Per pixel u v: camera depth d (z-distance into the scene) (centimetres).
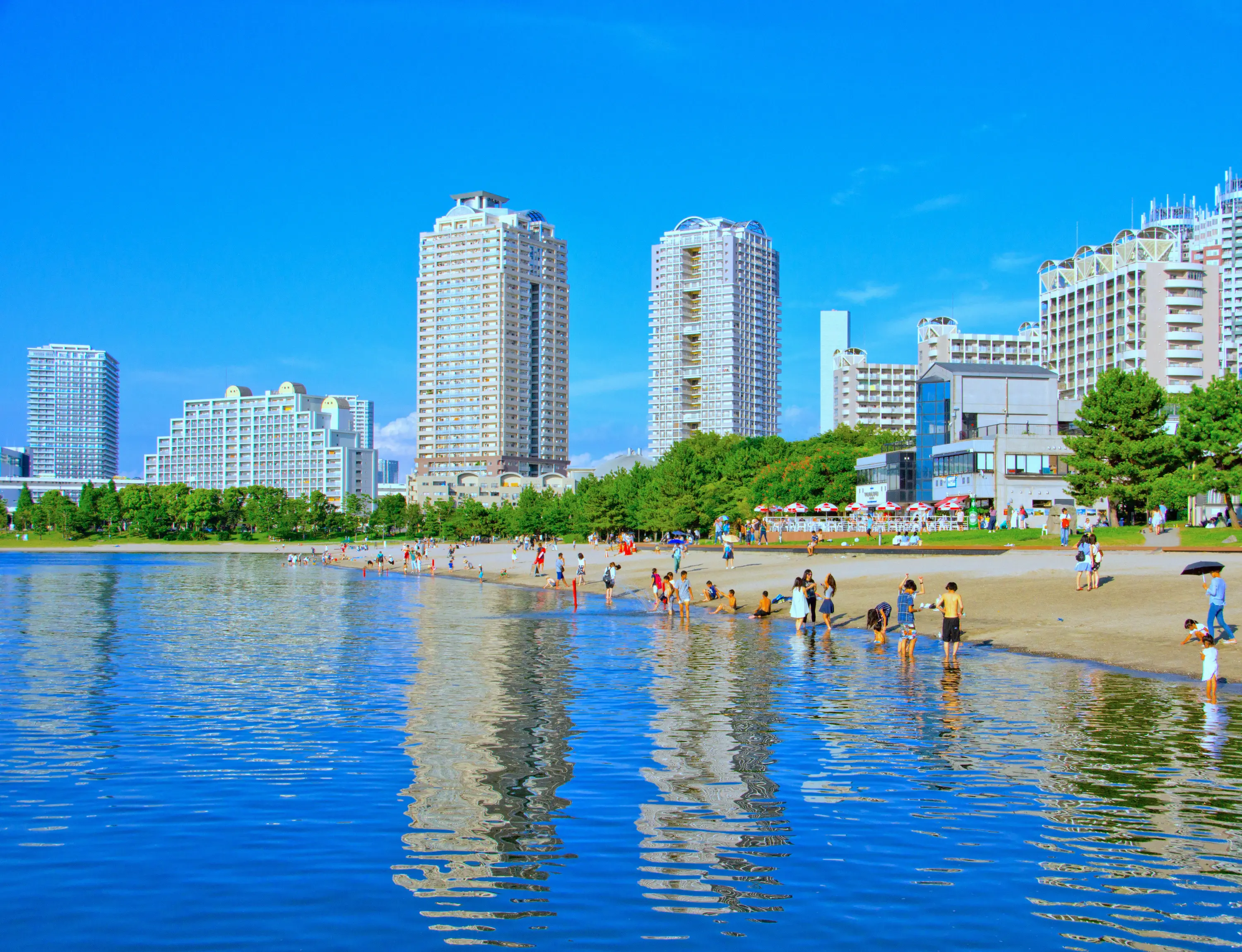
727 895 1277
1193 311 18988
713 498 13588
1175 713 2380
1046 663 3253
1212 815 1580
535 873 1359
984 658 3416
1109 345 19775
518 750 2077
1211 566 3112
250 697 2748
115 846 1477
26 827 1567
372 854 1440
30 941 1154
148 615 5622
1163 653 3209
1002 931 1165
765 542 10356
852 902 1252
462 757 2017
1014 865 1370
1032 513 8906
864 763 1933
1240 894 1272
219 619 5341
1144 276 18950
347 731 2270
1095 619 3900
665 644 3988
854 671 3158
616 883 1324
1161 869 1355
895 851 1431
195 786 1800
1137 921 1191
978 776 1825
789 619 4881
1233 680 2828
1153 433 7375
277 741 2167
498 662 3469
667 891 1293
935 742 2102
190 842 1491
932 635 4069
